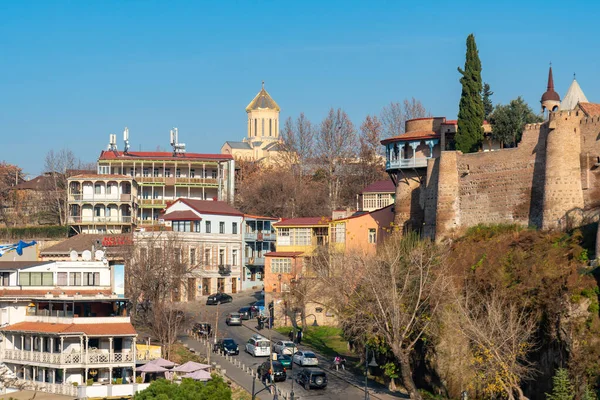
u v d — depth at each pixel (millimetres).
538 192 94000
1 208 181375
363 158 184625
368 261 98438
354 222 123250
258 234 152375
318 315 115875
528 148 95500
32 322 99062
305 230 132500
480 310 84188
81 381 93188
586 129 90062
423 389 87188
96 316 97625
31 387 94188
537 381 78500
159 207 172000
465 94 106188
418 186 112938
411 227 112438
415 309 84062
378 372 93938
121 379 93438
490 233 95250
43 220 176875
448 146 111000
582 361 73625
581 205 89625
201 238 141750
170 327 103562
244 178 195125
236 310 128625
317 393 86938
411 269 91000
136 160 173875
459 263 91500
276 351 100938
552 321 77812
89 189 161875
